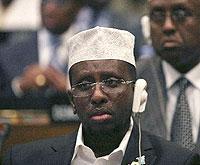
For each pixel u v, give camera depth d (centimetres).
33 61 896
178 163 515
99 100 500
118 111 504
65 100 841
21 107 843
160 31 643
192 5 633
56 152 543
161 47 645
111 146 523
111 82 505
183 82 652
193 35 637
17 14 930
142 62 677
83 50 513
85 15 920
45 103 842
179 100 648
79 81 510
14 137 782
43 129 787
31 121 820
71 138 553
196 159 521
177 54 641
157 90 656
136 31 873
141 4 917
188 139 632
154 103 651
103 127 505
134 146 525
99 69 505
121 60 511
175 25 638
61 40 909
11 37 917
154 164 518
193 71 651
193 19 635
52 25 914
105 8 921
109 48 511
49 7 916
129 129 529
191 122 639
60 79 873
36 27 923
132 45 526
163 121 643
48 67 888
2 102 849
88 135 527
